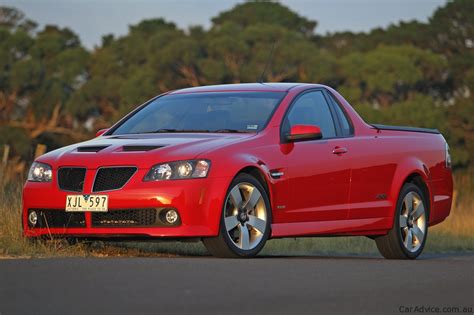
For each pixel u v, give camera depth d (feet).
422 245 59.57
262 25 369.30
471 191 214.07
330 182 52.85
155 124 52.80
